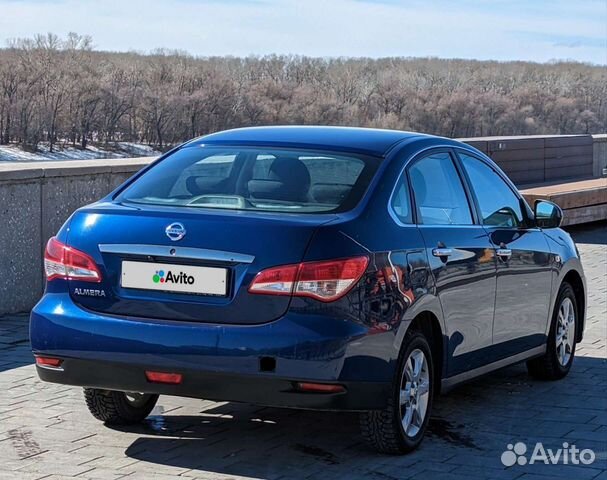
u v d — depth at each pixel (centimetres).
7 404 591
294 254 455
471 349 565
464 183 589
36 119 4019
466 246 556
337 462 496
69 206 913
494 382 684
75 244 485
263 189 507
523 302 626
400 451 506
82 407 588
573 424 582
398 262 489
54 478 462
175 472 474
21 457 493
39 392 619
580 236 1564
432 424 575
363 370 461
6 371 670
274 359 449
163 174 534
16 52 4834
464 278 549
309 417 579
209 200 505
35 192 879
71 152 3938
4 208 853
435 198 553
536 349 655
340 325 453
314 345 447
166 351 459
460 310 547
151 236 471
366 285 465
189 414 580
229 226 464
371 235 480
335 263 456
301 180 509
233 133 568
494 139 1706
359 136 555
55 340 479
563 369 696
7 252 858
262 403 457
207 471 477
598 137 2017
